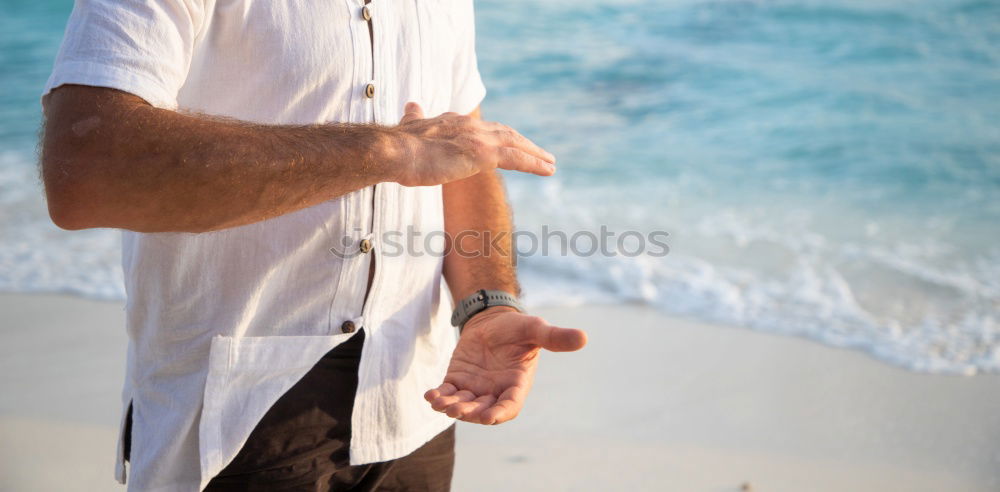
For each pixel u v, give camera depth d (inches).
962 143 311.3
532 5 455.8
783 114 343.3
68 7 448.5
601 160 300.8
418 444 60.8
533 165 49.7
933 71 379.6
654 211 255.4
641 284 202.1
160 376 53.2
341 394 55.9
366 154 44.6
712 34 424.5
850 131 325.7
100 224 41.7
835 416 145.9
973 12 427.8
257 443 54.2
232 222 43.1
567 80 378.0
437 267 60.9
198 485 53.6
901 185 281.4
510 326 55.2
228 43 48.3
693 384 156.5
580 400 149.3
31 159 290.8
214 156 40.9
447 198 64.2
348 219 52.3
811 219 251.3
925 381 160.1
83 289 194.7
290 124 47.6
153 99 42.5
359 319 55.0
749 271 213.2
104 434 132.8
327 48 49.8
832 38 415.2
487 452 131.5
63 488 117.3
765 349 172.6
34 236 225.9
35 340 168.2
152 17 42.9
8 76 375.9
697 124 336.5
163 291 51.5
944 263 218.5
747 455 132.2
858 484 125.3
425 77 56.5
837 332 180.5
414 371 59.4
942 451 135.5
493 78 377.7
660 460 129.8
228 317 52.0
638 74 382.0
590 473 125.6
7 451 126.0
